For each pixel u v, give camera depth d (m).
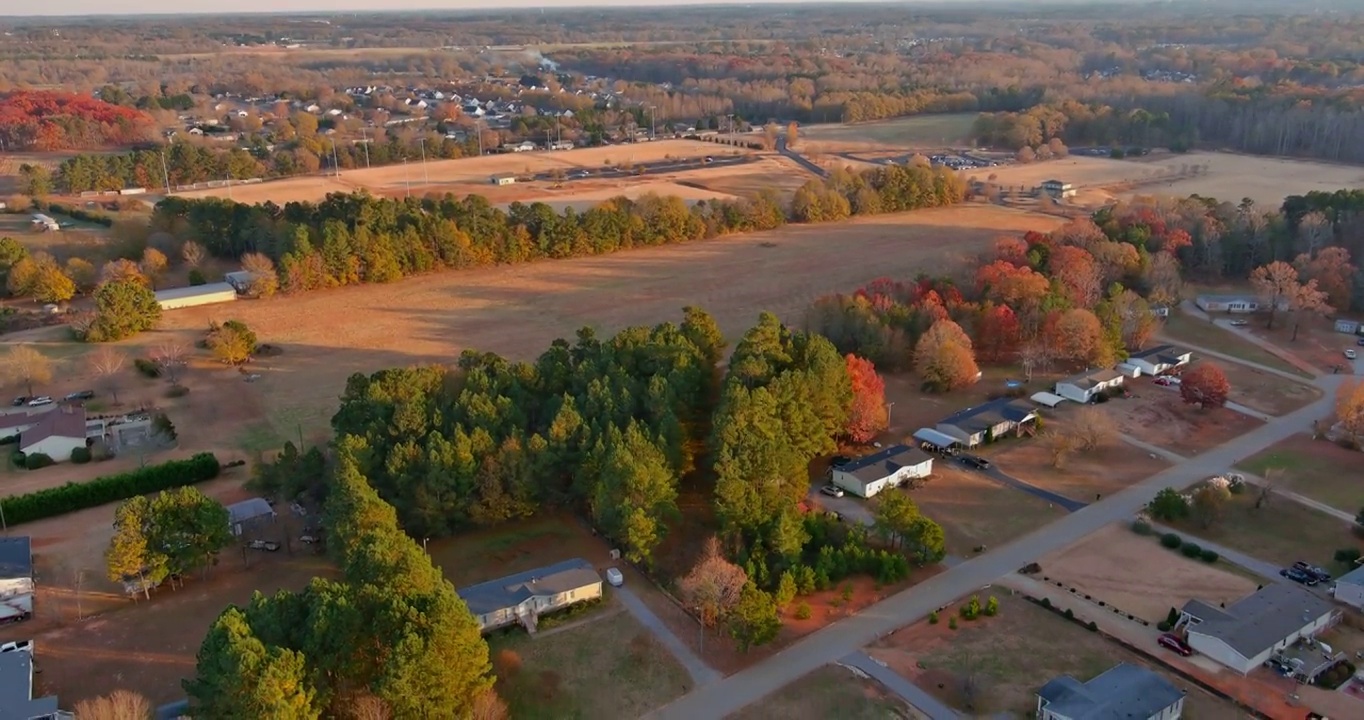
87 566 98.44
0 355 153.50
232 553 100.62
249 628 70.19
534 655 84.56
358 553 81.44
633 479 96.38
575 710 78.06
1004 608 90.81
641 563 98.06
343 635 72.19
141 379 146.50
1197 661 82.81
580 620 89.62
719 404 112.94
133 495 112.06
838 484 113.50
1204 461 119.81
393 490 102.44
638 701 79.06
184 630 88.06
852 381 122.62
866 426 121.00
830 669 82.50
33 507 106.81
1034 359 144.38
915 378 146.00
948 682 80.50
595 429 107.25
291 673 67.88
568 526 106.06
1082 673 81.38
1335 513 107.31
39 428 122.12
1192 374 134.12
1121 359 146.62
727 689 80.25
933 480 115.75
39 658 83.88
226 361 152.88
